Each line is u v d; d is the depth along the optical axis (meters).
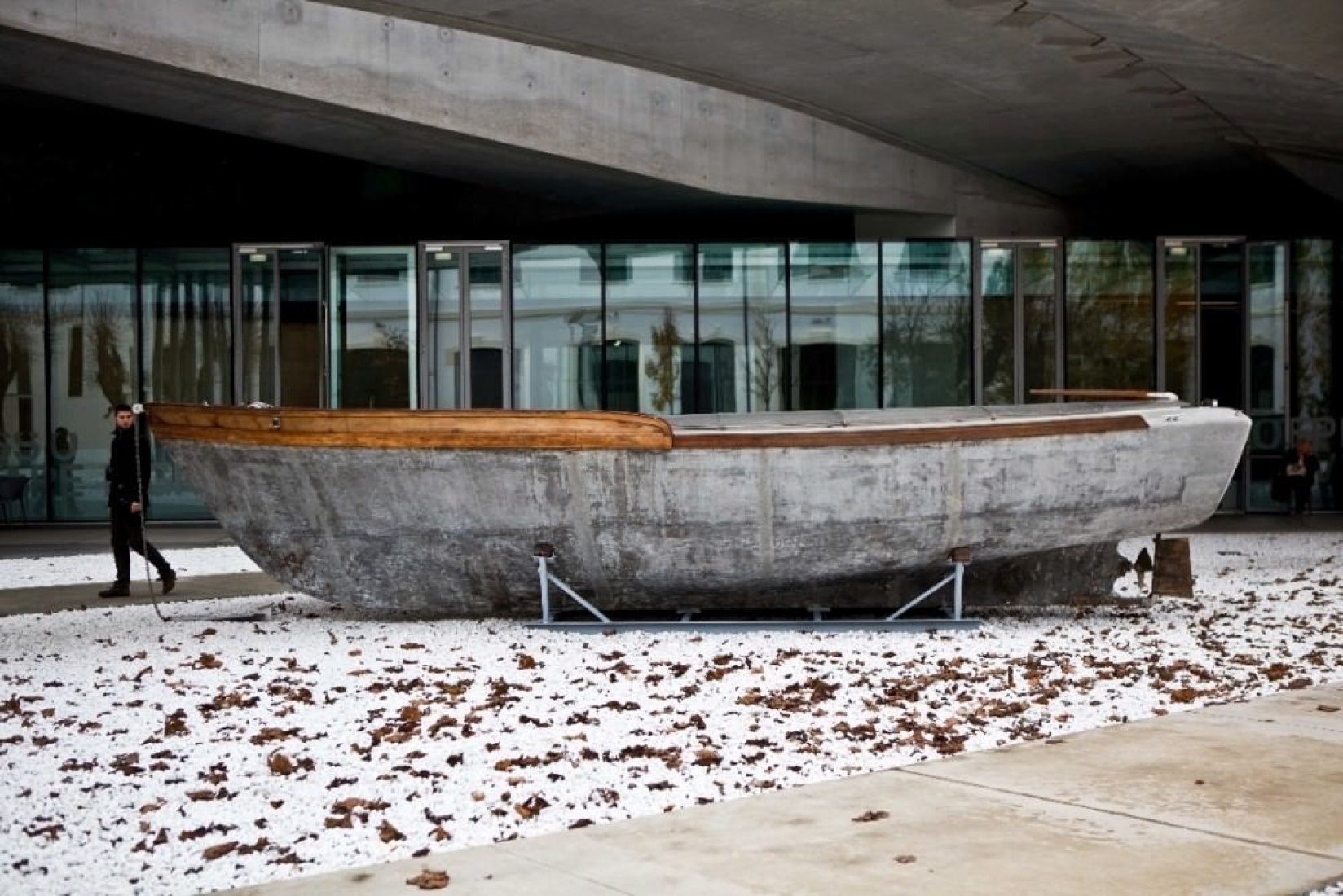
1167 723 6.48
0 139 23.14
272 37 16.61
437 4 14.66
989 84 17.69
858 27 15.36
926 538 10.16
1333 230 26.91
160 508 22.59
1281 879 4.15
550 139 18.59
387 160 20.14
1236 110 17.83
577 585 10.34
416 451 9.92
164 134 23.08
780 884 4.16
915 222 23.55
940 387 22.58
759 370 22.39
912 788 5.29
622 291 22.27
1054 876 4.21
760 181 20.69
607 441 9.77
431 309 22.02
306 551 10.47
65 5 15.21
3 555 17.41
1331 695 7.22
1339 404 23.20
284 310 22.17
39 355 22.73
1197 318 22.98
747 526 9.99
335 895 4.14
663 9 14.84
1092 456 10.16
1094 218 25.81
